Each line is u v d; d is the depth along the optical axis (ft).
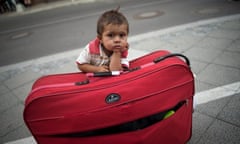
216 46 14.46
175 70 5.38
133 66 6.42
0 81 15.23
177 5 28.58
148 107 5.32
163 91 5.35
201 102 9.43
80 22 29.53
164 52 6.82
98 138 5.42
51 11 43.80
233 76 10.85
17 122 10.23
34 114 4.91
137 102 5.15
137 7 31.68
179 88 5.59
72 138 5.34
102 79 5.36
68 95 4.87
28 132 9.45
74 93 4.89
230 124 8.07
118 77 5.30
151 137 5.67
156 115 5.69
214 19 19.77
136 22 23.85
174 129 6.07
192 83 5.80
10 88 13.88
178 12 24.91
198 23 19.54
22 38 26.43
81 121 5.04
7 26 35.55
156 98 5.33
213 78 10.98
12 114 10.93
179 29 18.97
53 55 18.66
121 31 5.24
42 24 32.40
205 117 8.60
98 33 5.60
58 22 31.91
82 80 5.81
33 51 20.94
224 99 9.38
